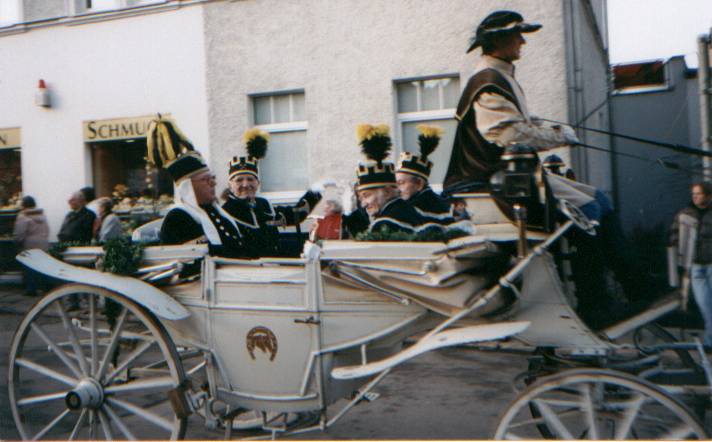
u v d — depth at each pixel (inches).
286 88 418.3
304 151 426.0
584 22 407.5
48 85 472.7
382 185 172.2
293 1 412.5
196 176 175.0
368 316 148.9
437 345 133.6
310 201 270.2
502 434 134.8
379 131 173.3
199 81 436.1
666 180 293.0
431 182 398.6
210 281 157.9
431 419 207.9
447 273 141.5
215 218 179.8
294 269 150.8
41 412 218.1
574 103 365.4
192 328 161.3
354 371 141.9
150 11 443.5
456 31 383.2
